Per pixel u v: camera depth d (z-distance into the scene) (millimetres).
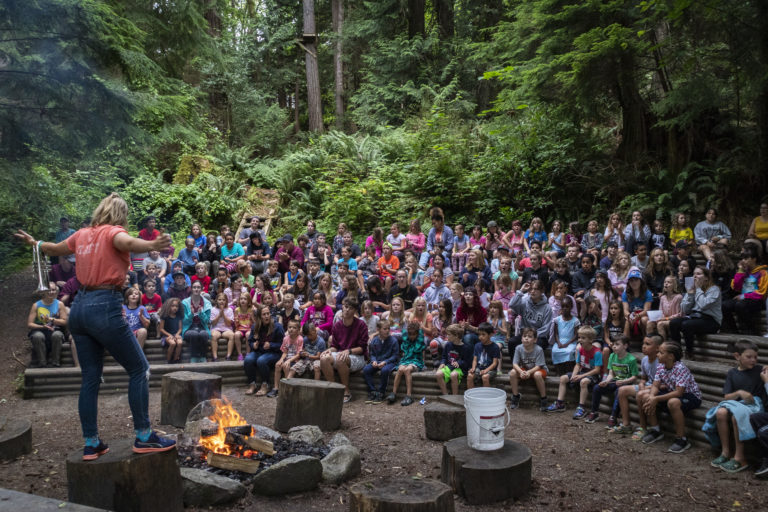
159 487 3934
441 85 21547
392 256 11359
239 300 9719
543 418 7359
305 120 32844
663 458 5789
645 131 13070
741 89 11281
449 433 6344
